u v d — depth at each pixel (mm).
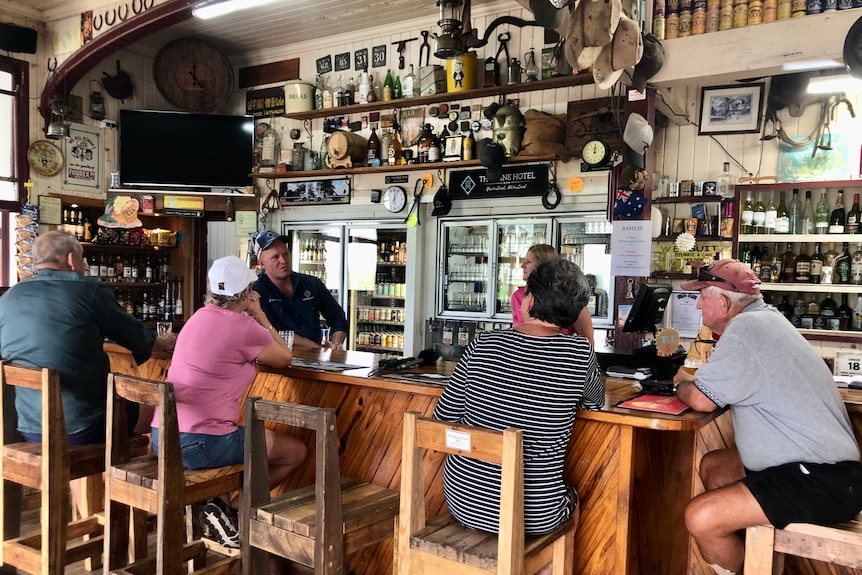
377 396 2648
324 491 1927
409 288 5371
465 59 4852
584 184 4621
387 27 5422
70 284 2648
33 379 2463
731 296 2279
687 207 4449
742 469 2387
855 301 4109
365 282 5738
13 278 5594
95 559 2898
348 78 5699
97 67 5941
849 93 3979
